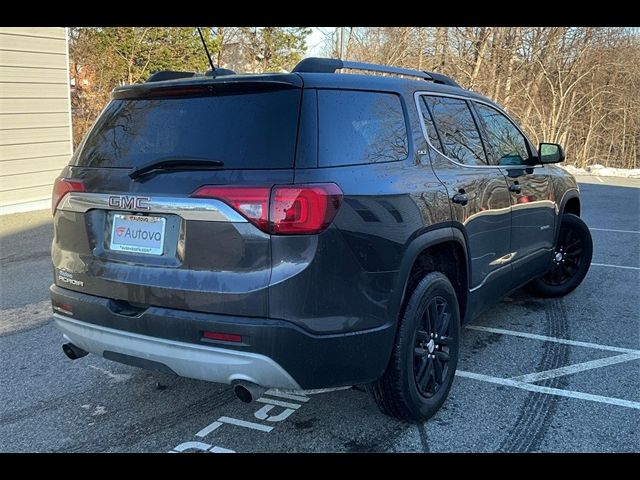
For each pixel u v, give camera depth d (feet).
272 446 9.82
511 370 12.82
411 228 9.56
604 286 19.75
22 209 33.22
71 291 9.84
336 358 8.54
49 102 33.88
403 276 9.43
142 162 9.25
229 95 9.07
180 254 8.62
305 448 9.77
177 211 8.56
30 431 10.27
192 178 8.56
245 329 8.07
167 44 55.83
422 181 10.18
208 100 9.20
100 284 9.32
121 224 9.23
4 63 31.24
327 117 8.89
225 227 8.23
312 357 8.32
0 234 27.20
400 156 10.12
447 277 11.59
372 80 10.19
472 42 74.13
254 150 8.46
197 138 8.92
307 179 8.21
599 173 63.77
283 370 8.20
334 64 10.12
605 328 15.57
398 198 9.39
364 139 9.43
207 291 8.31
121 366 13.05
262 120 8.65
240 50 80.18
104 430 10.33
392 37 70.54
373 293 8.92
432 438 10.03
